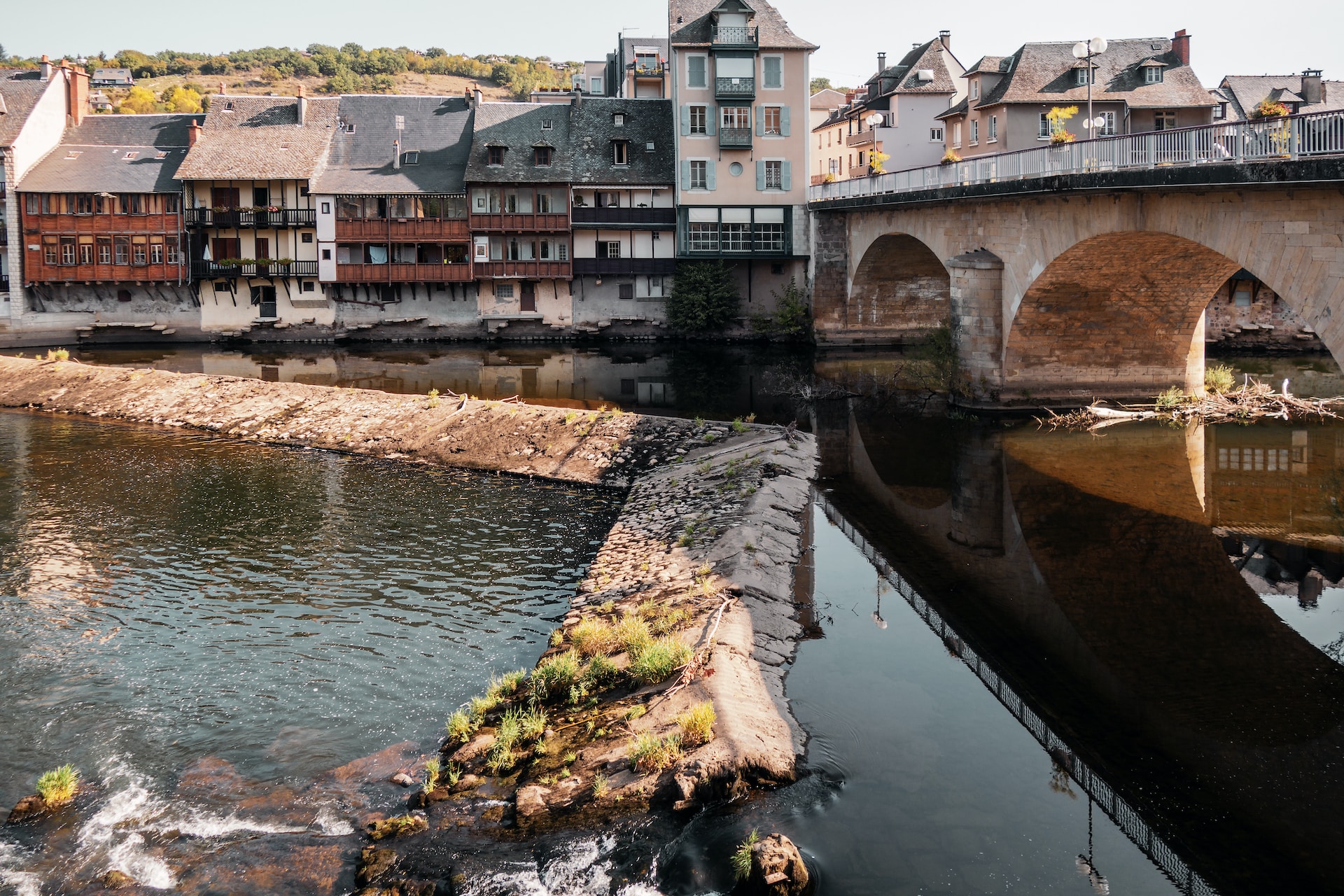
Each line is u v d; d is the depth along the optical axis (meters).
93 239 51.81
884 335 49.19
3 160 51.06
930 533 18.78
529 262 51.06
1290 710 11.59
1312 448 24.95
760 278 51.94
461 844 9.01
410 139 53.47
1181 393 30.41
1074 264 26.58
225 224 51.22
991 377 30.36
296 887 8.64
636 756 9.96
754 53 49.38
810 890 8.28
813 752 10.48
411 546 18.53
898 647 13.34
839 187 44.06
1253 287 43.47
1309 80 50.09
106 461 26.20
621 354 47.00
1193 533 18.53
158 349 50.25
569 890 8.37
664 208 51.19
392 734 11.44
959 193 30.30
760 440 24.56
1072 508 20.27
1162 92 44.81
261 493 22.59
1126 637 13.79
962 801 9.62
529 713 11.41
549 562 17.56
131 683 12.98
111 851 9.34
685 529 17.91
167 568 17.48
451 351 48.34
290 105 54.53
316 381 37.69
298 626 14.77
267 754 11.06
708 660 11.85
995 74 47.84
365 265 51.03
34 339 52.09
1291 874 8.56
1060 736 10.87
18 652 13.99
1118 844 8.95
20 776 10.80
